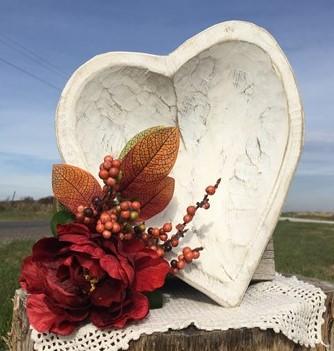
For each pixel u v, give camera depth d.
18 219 20.69
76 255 1.33
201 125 1.91
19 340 1.74
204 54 1.77
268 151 1.75
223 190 1.83
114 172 1.47
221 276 1.67
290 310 1.61
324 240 12.50
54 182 1.59
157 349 1.44
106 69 1.77
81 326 1.44
